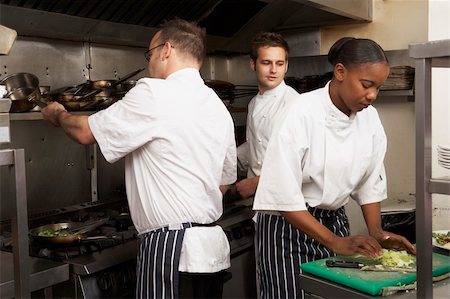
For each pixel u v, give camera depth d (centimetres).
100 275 205
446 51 119
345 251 164
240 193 262
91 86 259
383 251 170
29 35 260
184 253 186
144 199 189
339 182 194
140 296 193
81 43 286
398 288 142
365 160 198
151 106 179
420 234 129
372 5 352
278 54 261
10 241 220
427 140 126
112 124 181
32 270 188
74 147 282
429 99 125
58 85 276
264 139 267
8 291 167
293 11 360
